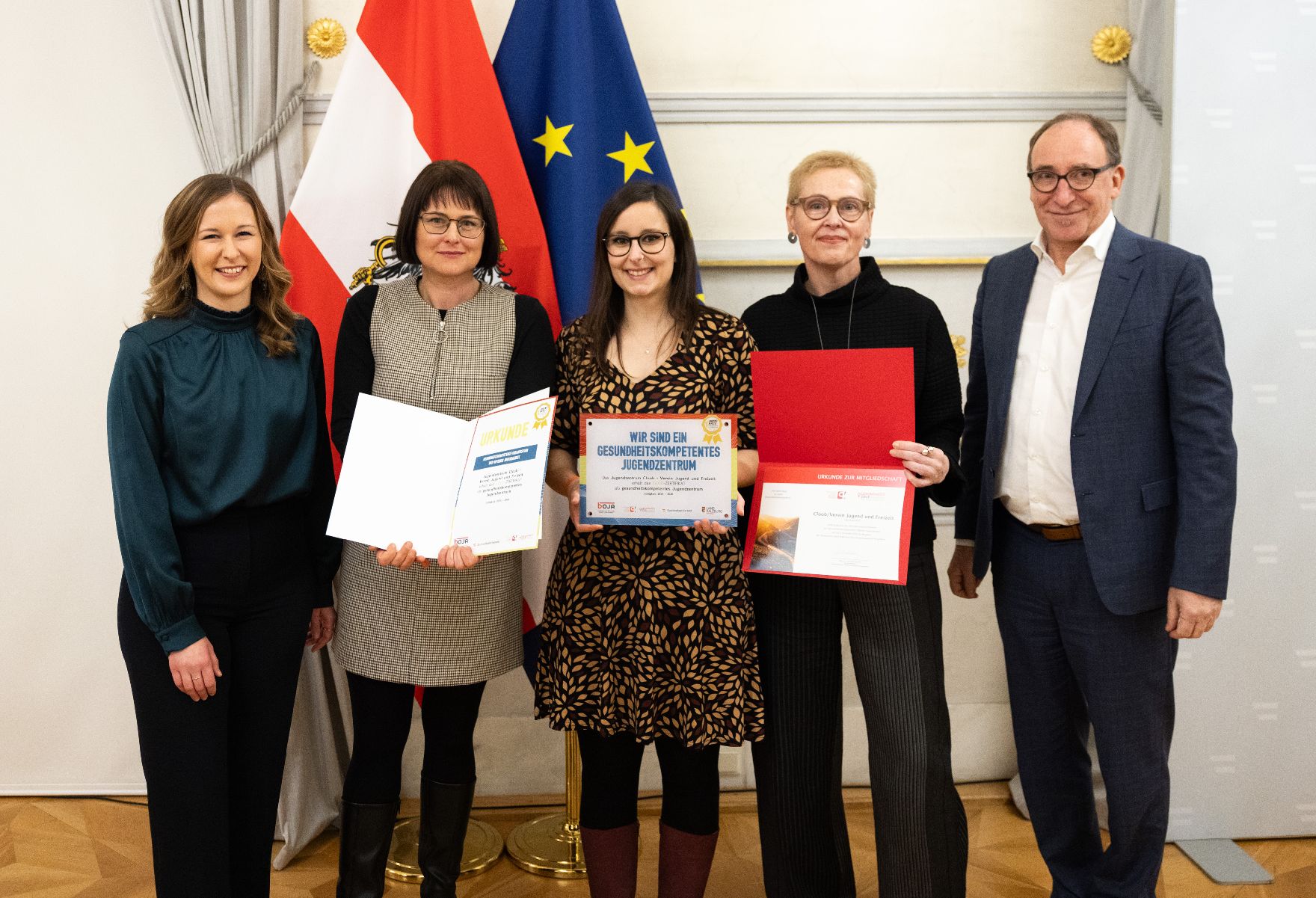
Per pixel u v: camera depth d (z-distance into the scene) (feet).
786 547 5.50
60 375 8.18
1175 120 6.91
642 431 5.18
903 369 5.31
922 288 8.40
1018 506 6.17
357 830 5.92
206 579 5.16
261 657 5.38
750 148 8.22
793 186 5.96
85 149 8.04
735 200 8.26
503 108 7.33
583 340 5.73
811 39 8.16
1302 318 7.08
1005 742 8.68
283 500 5.41
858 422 5.44
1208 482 5.49
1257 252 7.02
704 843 5.70
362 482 5.37
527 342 5.95
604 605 5.46
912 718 5.74
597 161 7.47
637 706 5.38
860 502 5.45
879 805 5.90
